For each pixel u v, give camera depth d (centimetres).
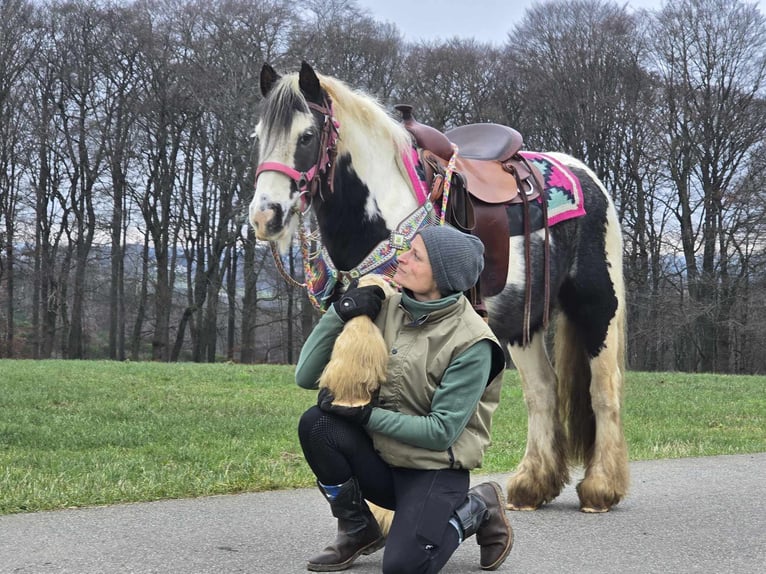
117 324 3825
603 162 3145
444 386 321
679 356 3622
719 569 404
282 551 412
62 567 376
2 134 3212
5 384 1242
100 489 542
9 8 3091
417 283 326
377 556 405
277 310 3547
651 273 3306
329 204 445
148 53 3081
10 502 494
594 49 3070
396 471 338
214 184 3250
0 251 3344
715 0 3012
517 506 536
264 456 733
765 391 1580
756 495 582
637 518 510
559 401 562
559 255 543
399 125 472
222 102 2855
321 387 330
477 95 3098
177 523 463
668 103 3072
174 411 1034
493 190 500
